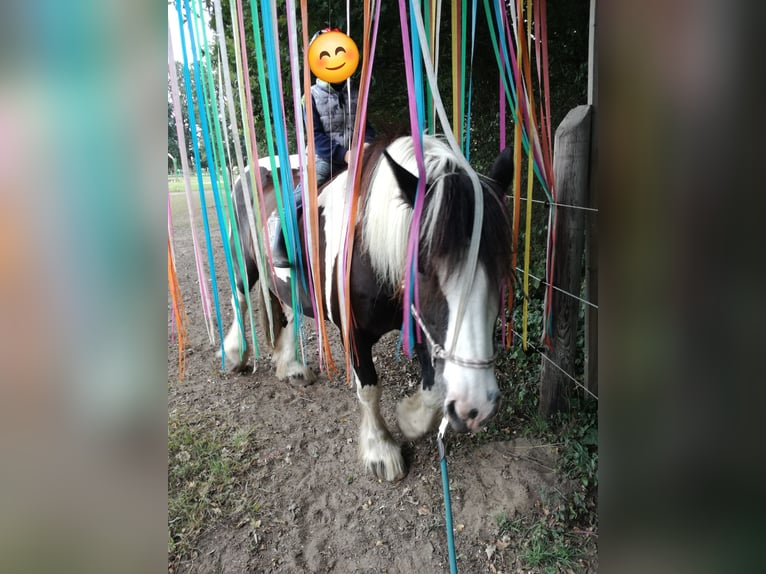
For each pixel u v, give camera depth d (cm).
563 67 310
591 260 221
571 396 249
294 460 246
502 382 287
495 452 235
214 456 248
